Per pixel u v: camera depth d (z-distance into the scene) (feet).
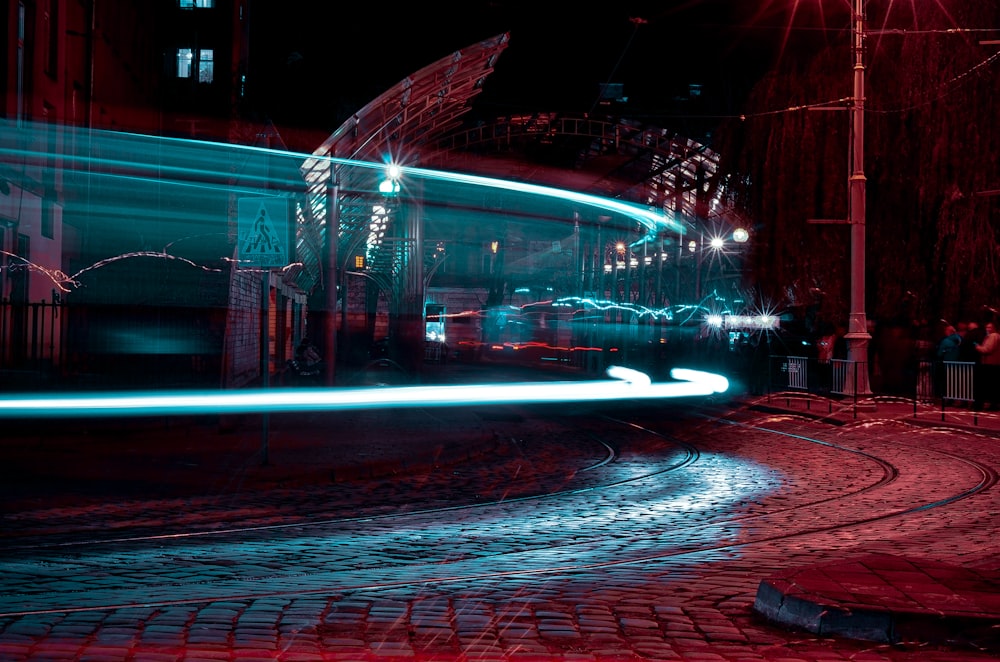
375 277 196.03
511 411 87.76
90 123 84.89
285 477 40.29
